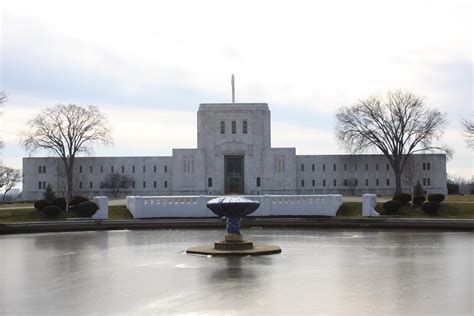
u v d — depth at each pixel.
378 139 112.62
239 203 34.59
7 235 51.06
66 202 65.88
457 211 64.94
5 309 20.83
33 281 26.28
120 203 77.50
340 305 20.81
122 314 19.91
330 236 46.94
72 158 113.06
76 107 113.56
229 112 124.12
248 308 20.45
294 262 31.06
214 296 22.44
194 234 50.00
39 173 126.00
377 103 113.00
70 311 20.42
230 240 35.47
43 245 41.59
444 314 19.52
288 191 123.38
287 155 123.81
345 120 115.31
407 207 67.75
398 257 33.09
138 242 42.97
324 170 126.81
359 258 32.69
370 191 126.19
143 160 127.06
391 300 21.61
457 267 29.34
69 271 29.03
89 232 53.66
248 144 123.50
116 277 27.00
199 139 124.06
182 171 123.50
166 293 23.12
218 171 123.50
